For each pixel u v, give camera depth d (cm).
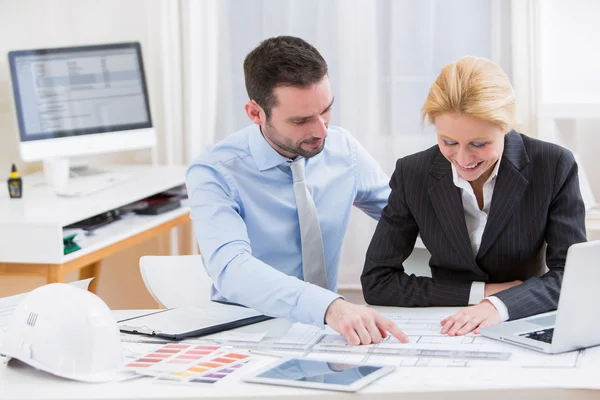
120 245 330
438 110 189
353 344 180
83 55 377
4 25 391
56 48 370
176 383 160
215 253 210
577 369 160
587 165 366
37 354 169
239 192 229
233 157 230
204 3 396
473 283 212
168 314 209
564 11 358
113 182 367
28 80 362
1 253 303
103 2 414
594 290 168
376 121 385
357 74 384
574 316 167
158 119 415
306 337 189
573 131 347
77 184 366
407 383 156
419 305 214
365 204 258
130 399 154
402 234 224
